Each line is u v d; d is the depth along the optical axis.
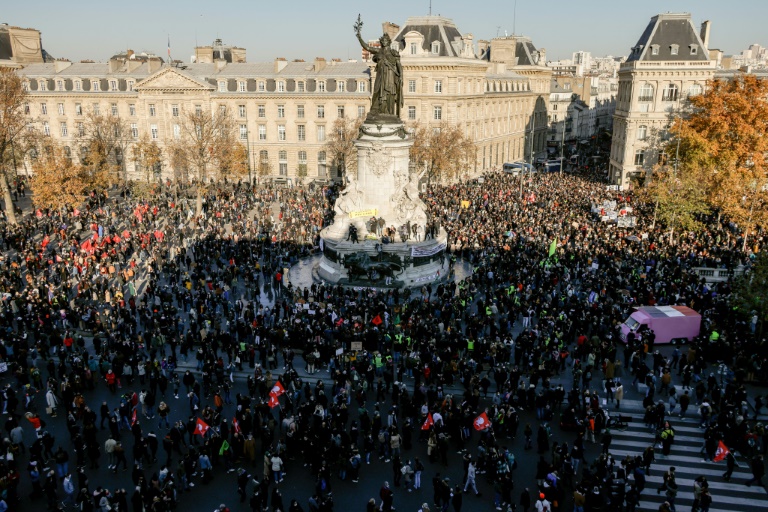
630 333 36.97
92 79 111.69
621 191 88.38
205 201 81.25
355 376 33.94
